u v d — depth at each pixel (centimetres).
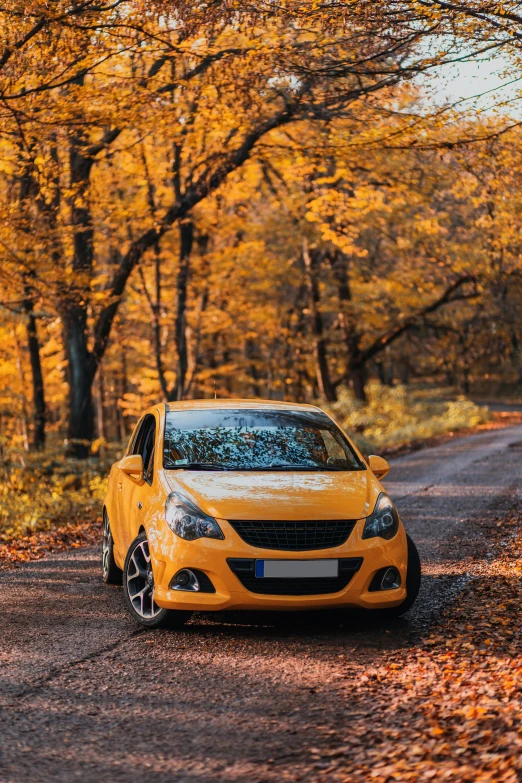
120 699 466
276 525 583
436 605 673
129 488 726
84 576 830
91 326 2112
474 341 4059
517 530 1020
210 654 550
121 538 732
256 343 4203
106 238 1831
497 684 463
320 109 1313
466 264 2823
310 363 4325
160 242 2483
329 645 567
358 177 1744
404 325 3541
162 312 3027
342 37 912
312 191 2455
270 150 1698
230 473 652
